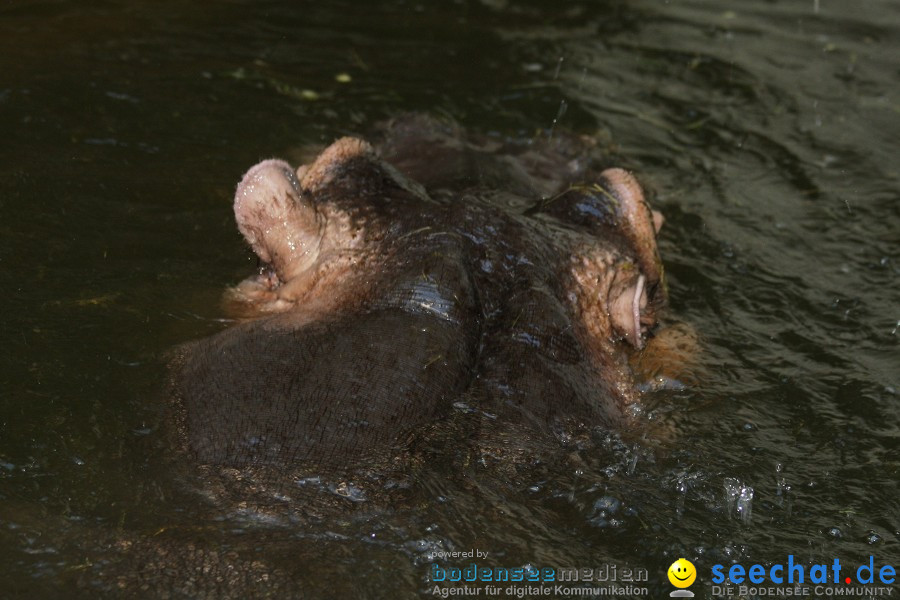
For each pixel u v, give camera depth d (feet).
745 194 32.86
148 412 18.72
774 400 22.88
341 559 15.21
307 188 23.91
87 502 16.43
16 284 23.08
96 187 27.71
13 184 27.14
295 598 14.43
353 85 36.42
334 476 16.37
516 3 44.91
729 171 34.09
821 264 29.43
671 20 44.78
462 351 19.15
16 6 38.50
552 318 20.58
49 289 23.06
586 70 39.86
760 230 30.96
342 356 18.62
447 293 19.88
